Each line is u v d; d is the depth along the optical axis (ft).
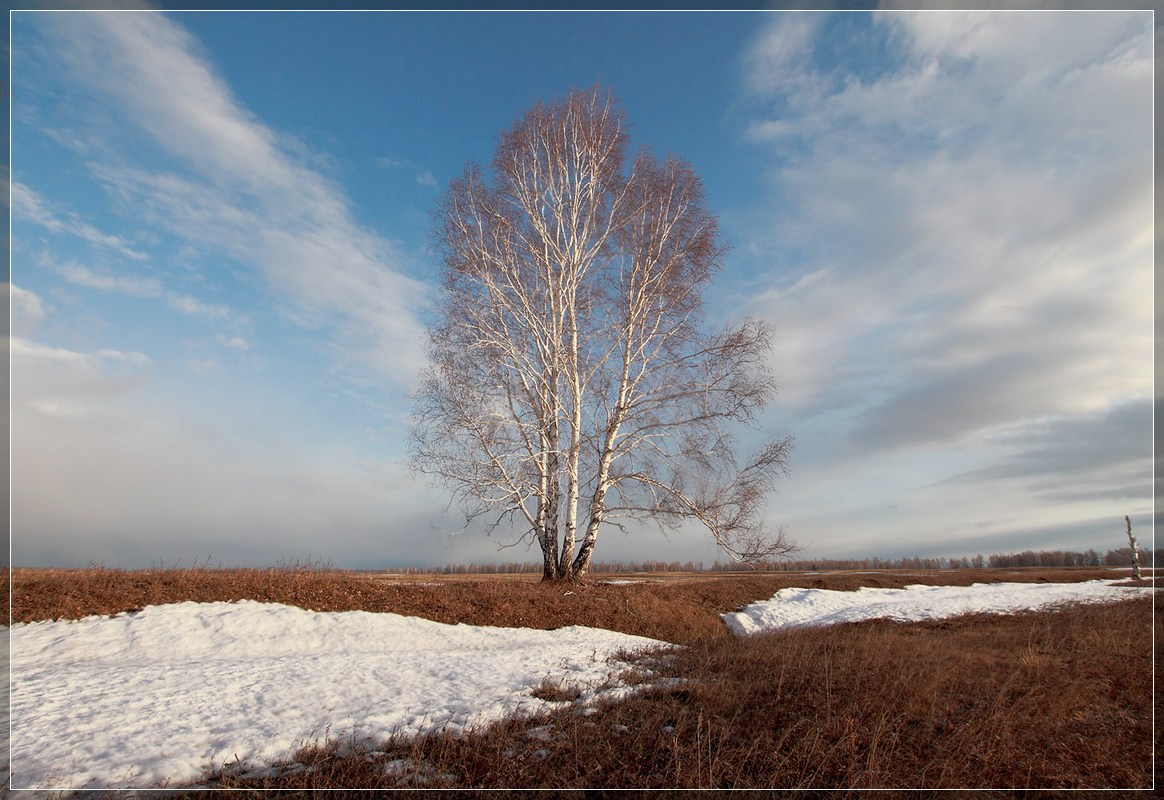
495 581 67.36
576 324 64.54
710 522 58.75
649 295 62.69
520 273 65.36
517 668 34.81
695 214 64.28
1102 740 24.84
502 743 21.75
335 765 19.08
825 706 26.27
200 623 41.22
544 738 22.53
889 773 20.29
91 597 41.83
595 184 65.16
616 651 41.37
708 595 72.38
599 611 56.90
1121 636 47.44
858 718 24.98
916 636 52.54
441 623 49.70
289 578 51.39
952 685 30.50
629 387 63.72
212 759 19.72
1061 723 26.45
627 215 65.10
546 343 64.90
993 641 46.73
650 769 20.29
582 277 65.57
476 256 63.05
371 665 35.12
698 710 25.91
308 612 46.32
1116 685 33.24
